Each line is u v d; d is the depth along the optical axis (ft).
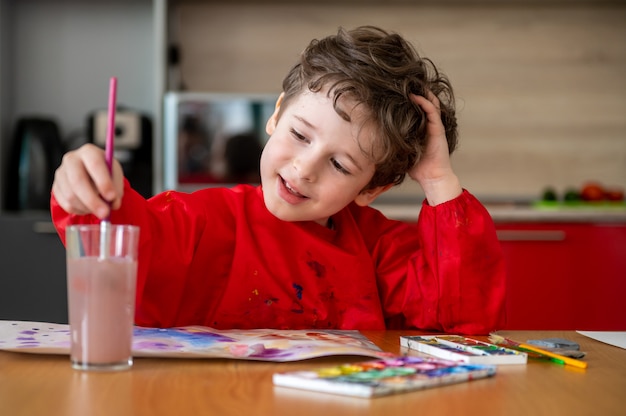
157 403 1.99
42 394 2.07
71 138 10.74
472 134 11.05
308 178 3.52
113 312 2.35
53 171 9.89
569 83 11.07
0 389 2.12
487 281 3.76
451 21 10.98
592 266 9.11
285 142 3.55
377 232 4.24
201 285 3.85
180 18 10.89
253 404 1.99
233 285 3.86
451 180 3.81
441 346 2.85
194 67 10.89
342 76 3.50
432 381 2.23
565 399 2.17
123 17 10.89
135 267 2.43
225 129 9.76
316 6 10.92
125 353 2.39
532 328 9.05
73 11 10.84
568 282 9.09
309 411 1.94
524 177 11.07
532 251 9.09
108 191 2.46
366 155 3.54
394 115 3.55
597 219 9.22
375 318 3.95
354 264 3.99
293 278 3.92
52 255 8.99
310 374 2.23
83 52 10.85
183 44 10.89
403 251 4.16
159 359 2.55
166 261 3.61
